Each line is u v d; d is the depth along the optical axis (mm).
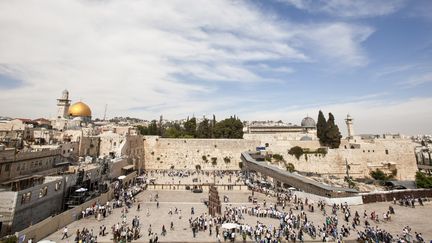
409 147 95438
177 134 115875
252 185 66938
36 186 36062
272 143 100562
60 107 103000
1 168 38469
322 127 98562
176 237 33719
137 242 31594
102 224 37656
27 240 27891
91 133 86062
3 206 31625
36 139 62469
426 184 78250
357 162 93625
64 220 36125
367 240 31953
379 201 54125
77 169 51938
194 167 97062
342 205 49031
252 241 32781
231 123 109688
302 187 59562
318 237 34094
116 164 66875
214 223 39062
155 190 64250
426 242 33406
